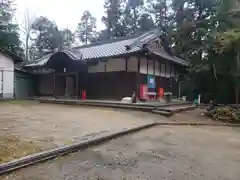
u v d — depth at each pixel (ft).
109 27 101.76
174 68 61.31
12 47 74.84
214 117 32.42
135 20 97.45
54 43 101.35
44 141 15.49
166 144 17.42
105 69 48.21
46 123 22.76
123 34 98.22
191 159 13.73
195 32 66.54
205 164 12.86
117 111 34.58
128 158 13.46
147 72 46.65
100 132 19.40
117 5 100.22
